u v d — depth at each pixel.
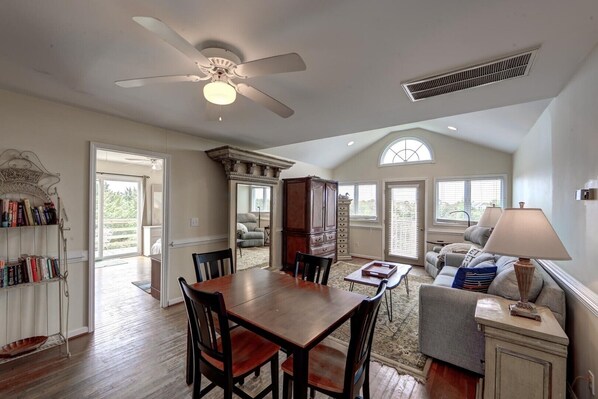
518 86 2.03
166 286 3.37
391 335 2.73
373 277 3.28
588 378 1.57
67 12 1.28
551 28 1.36
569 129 1.94
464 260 3.66
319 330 1.41
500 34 1.41
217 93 1.56
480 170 5.30
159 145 3.29
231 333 1.89
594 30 1.37
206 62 1.47
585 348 1.63
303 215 4.99
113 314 3.16
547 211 2.76
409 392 1.92
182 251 3.55
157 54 1.65
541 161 2.98
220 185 4.04
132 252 6.35
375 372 2.15
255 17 1.30
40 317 2.45
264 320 1.51
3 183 2.22
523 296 1.74
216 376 1.47
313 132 3.48
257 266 4.42
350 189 6.96
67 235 2.58
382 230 6.40
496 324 1.60
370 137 6.15
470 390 1.94
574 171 1.86
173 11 1.27
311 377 1.45
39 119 2.41
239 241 4.07
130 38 1.49
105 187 5.95
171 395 1.87
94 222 2.76
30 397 1.83
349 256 6.46
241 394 1.61
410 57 1.65
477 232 3.97
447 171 5.64
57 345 2.47
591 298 1.56
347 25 1.35
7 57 1.70
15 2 1.21
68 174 2.58
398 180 6.22
